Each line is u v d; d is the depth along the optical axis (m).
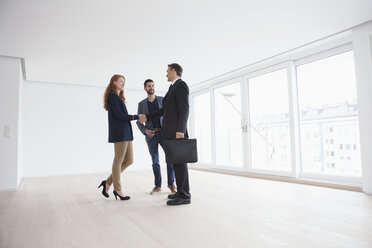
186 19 2.82
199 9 2.61
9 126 3.84
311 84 4.18
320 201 2.56
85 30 3.02
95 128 5.91
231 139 6.03
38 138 5.36
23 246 1.49
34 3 2.40
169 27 3.00
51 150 5.46
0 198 3.04
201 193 3.04
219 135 6.18
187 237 1.59
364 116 2.95
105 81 5.51
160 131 3.16
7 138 3.82
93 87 5.96
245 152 4.82
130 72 4.88
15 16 2.64
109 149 6.01
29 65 4.32
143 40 3.37
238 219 1.97
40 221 2.01
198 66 4.57
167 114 2.49
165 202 2.59
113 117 2.65
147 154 6.46
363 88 2.96
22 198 3.00
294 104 3.96
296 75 4.07
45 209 2.41
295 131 3.91
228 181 4.03
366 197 2.72
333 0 2.46
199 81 5.67
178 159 2.33
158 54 3.92
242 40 3.43
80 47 3.56
